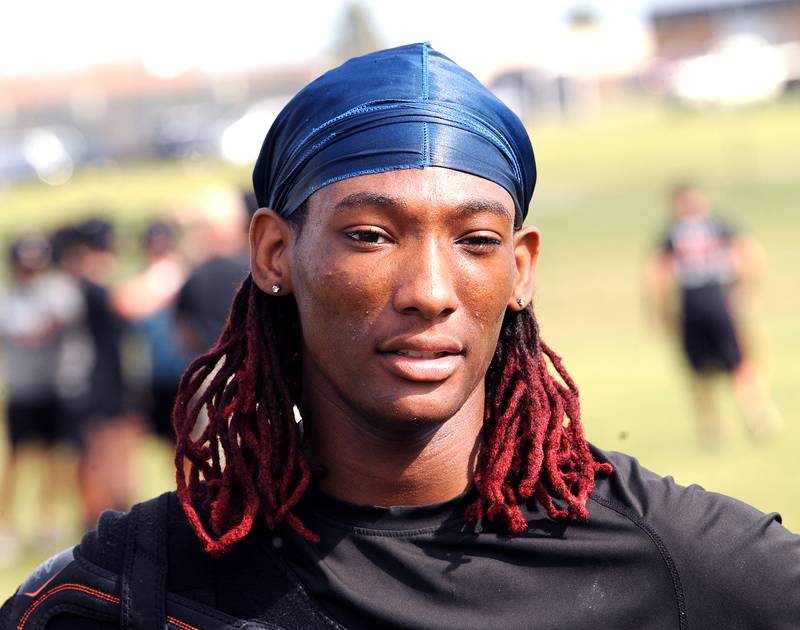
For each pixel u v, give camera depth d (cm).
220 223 757
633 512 203
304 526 203
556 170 3794
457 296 192
